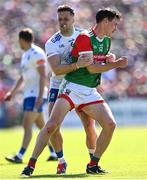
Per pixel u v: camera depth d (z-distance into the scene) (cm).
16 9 8925
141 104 7975
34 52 3312
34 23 8788
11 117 7438
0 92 7525
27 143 3266
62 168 2514
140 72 8588
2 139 5600
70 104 2355
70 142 5144
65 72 2350
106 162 3136
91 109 2366
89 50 2334
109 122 2347
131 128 7438
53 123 2314
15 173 2520
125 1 9531
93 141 2594
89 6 9294
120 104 7875
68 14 2520
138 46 9012
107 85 8081
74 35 2547
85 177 2216
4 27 8688
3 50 8250
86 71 2362
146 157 3494
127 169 2697
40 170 2691
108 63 2316
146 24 9381
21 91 7481
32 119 3325
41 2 9112
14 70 7994
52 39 2527
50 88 2653
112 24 2388
